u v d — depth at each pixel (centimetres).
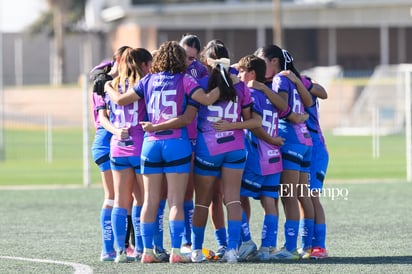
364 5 18800
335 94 14750
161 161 3338
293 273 3116
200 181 3381
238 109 3362
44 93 15100
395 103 14112
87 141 6994
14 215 5075
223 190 3391
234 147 3344
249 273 3117
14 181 7594
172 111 3297
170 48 3334
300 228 3578
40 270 3222
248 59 3434
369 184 6788
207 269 3206
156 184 3350
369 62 19788
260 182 3453
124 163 3422
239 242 3506
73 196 6106
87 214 5100
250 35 19788
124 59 3438
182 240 3609
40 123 14538
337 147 11625
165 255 3503
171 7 19038
